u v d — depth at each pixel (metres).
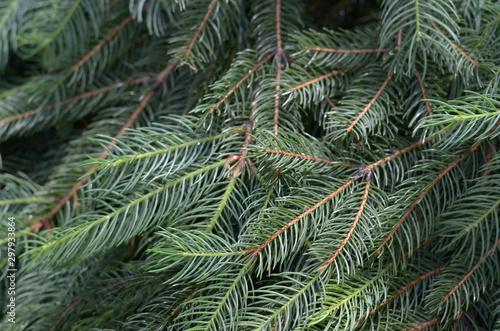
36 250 0.96
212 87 1.05
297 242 0.97
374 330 0.98
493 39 1.04
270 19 1.10
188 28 1.08
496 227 0.98
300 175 0.99
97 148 1.15
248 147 0.99
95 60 1.17
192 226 0.99
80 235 0.97
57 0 1.14
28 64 1.28
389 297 0.99
